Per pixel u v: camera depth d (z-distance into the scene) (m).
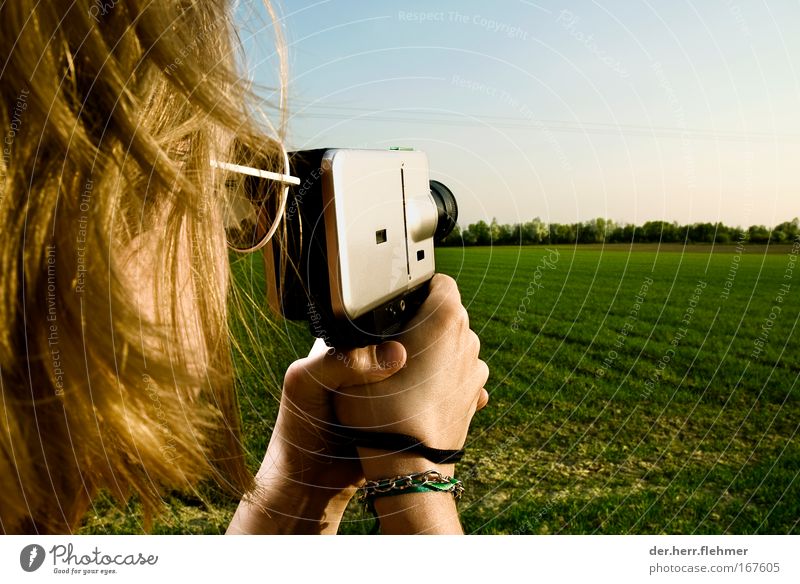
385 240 0.75
